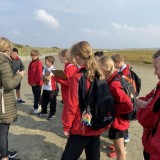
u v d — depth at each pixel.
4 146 2.42
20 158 2.85
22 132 3.63
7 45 2.27
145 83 8.48
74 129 1.96
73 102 1.91
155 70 1.65
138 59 22.98
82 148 2.00
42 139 3.40
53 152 3.03
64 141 3.36
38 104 4.50
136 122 4.27
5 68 2.21
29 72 4.46
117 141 2.40
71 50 2.02
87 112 1.91
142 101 1.75
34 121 4.12
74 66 3.10
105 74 2.23
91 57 1.96
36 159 2.84
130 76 2.96
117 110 2.24
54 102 4.18
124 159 2.44
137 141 3.46
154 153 1.21
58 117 4.37
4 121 2.34
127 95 2.24
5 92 2.30
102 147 3.15
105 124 1.97
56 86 4.20
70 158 1.98
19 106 5.04
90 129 1.95
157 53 1.71
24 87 7.33
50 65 4.16
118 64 2.97
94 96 1.92
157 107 1.46
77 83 1.91
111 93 2.19
